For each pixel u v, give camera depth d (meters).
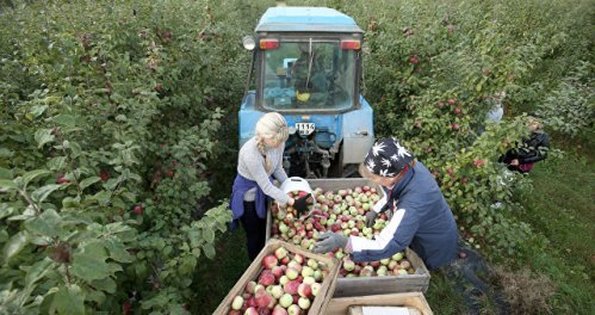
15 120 2.87
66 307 1.50
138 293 2.63
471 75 4.45
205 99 5.00
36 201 1.52
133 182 2.91
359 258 2.58
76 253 1.50
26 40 4.05
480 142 4.05
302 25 3.93
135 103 3.24
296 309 2.27
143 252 2.43
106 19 4.42
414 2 7.61
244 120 4.23
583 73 7.82
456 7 8.00
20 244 1.49
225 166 5.18
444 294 3.82
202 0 6.80
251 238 3.70
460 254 4.27
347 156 4.29
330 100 4.25
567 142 7.25
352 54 4.08
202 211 4.58
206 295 3.71
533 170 6.35
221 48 5.44
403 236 2.48
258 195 3.36
